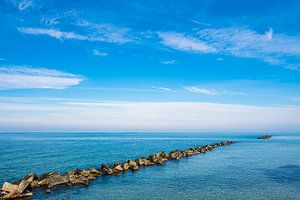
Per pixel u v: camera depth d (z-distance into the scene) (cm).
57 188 3712
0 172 4950
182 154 7875
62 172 5100
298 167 5769
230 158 7356
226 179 4459
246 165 6044
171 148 11525
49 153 8469
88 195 3422
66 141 16275
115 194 3491
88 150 9750
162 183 4141
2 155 7756
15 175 4712
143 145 13262
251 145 12769
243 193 3578
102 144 13650
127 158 7381
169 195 3459
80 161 6612
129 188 3809
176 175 4784
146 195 3456
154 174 4856
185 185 4016
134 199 3278
